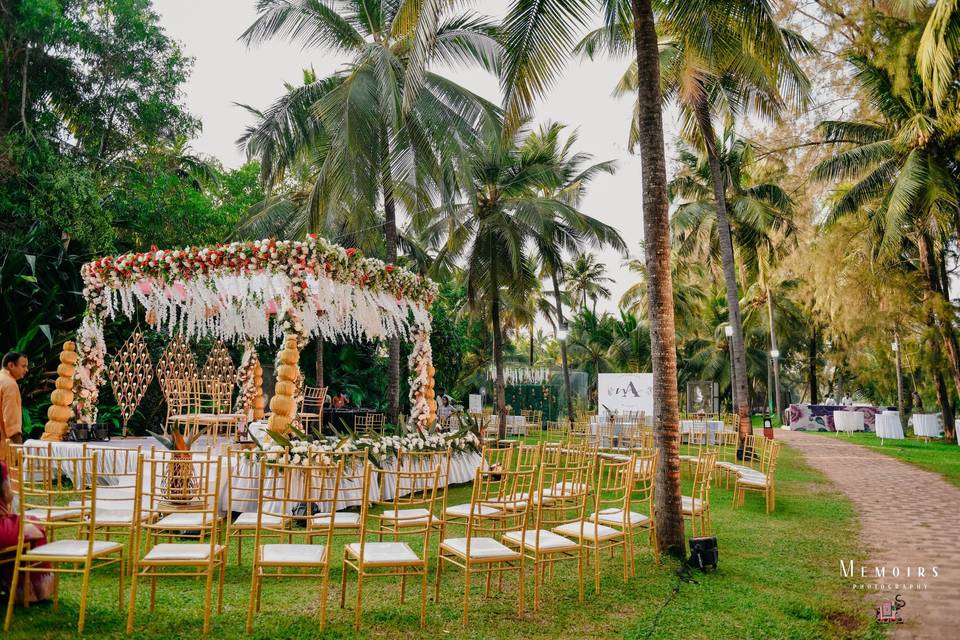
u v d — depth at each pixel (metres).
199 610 4.03
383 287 9.31
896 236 14.80
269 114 13.52
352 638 3.69
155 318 9.20
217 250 8.13
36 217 13.04
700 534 6.61
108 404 14.18
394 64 12.01
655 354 5.79
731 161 16.39
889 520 7.59
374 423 13.97
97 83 14.94
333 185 11.22
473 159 12.85
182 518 4.59
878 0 15.48
